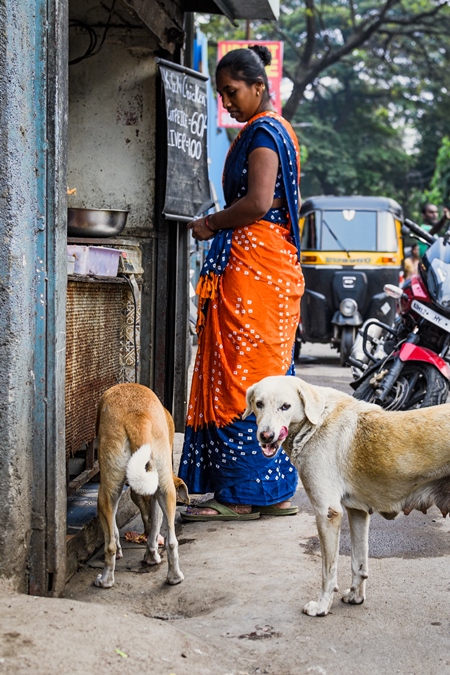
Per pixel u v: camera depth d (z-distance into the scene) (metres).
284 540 4.60
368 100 40.84
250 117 4.97
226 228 4.92
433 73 37.97
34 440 3.57
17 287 3.37
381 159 38.59
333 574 3.55
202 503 5.11
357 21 38.50
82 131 6.02
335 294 12.67
